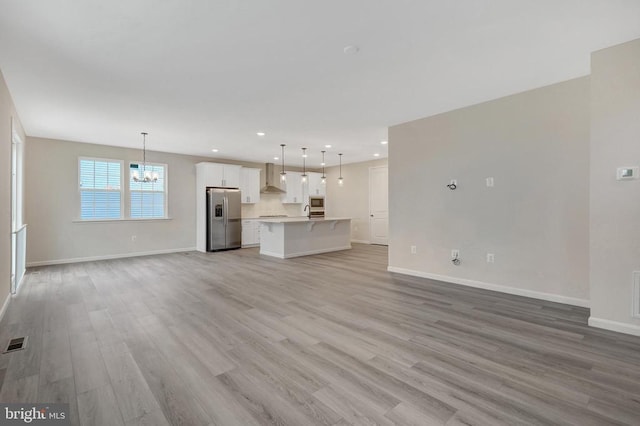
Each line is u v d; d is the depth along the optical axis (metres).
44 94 3.59
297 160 9.01
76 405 1.73
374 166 9.08
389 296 3.79
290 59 2.82
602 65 2.70
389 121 4.86
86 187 6.26
